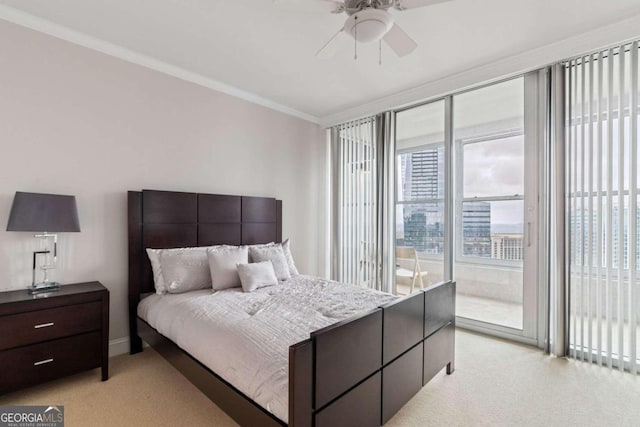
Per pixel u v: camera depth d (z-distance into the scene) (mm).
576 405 1927
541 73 2729
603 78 2402
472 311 3439
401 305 1793
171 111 2971
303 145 4238
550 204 2676
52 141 2334
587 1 1987
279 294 2461
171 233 2893
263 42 2508
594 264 2459
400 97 3520
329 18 2189
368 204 3922
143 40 2494
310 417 1242
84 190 2484
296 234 4164
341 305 2152
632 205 2273
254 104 3666
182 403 1953
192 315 2055
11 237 2186
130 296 2664
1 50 2133
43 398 1997
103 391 2086
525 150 2850
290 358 1178
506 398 2006
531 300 2840
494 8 2057
